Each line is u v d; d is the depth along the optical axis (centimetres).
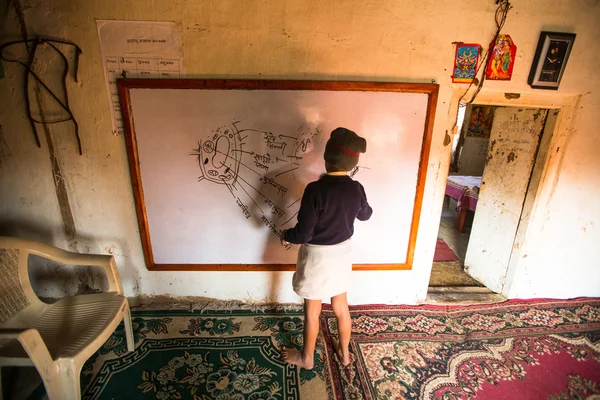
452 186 377
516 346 186
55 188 184
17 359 120
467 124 530
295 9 161
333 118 178
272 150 182
